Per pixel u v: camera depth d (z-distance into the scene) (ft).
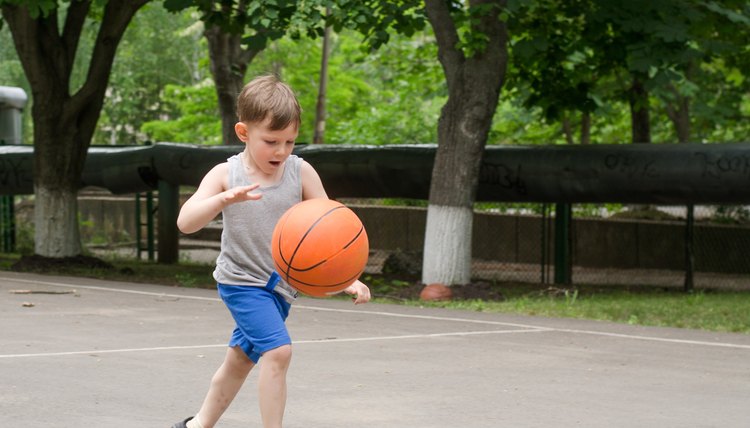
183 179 85.51
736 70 93.40
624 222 83.76
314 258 16.94
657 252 82.28
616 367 33.58
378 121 126.62
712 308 54.39
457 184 60.29
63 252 77.82
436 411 25.53
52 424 23.11
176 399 26.32
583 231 86.07
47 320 43.32
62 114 78.13
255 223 17.84
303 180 18.26
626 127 127.24
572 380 30.71
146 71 208.03
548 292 65.77
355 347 36.99
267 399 17.58
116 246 107.65
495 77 60.49
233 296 17.98
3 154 93.66
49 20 77.36
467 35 57.67
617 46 67.31
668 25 58.70
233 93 96.63
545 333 42.65
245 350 18.21
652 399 27.84
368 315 48.57
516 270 83.61
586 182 67.46
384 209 96.94
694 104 96.94
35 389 27.27
